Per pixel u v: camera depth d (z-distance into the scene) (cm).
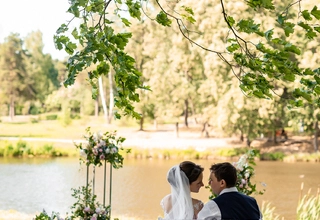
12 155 3052
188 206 373
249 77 335
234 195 327
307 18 292
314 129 3128
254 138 3203
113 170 2445
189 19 327
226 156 3039
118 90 311
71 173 2325
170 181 381
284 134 3456
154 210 1505
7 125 4562
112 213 1427
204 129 3762
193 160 2981
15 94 5303
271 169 2527
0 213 1162
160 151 3094
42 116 5234
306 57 3048
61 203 1623
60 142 3509
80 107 5431
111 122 4419
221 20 3312
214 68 3250
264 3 284
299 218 730
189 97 3681
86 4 284
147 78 3747
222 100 3134
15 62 5297
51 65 6462
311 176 2283
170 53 3709
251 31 305
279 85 3000
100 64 296
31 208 1528
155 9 3734
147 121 4253
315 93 319
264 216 768
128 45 3906
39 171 2392
